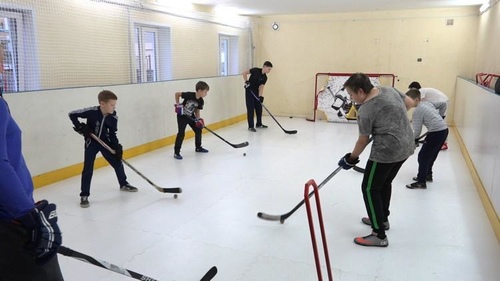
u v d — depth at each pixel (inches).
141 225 120.3
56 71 172.6
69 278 90.3
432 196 146.8
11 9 152.3
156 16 230.5
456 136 265.1
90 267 95.2
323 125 309.1
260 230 116.8
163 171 179.9
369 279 90.7
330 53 330.6
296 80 346.3
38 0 161.5
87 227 118.7
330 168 183.9
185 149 225.6
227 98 302.7
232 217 126.6
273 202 140.1
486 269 95.1
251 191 151.8
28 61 160.4
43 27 164.9
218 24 296.4
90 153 138.1
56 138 163.8
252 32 344.5
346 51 325.4
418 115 148.4
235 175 173.0
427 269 95.2
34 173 155.4
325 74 333.7
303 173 176.1
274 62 351.3
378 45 315.3
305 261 98.7
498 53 190.5
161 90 227.3
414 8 293.0
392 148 99.0
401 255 102.1
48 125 159.9
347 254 102.5
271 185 159.2
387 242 106.6
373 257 101.0
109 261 98.3
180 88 244.4
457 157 208.1
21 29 157.0
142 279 66.0
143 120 214.8
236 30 322.3
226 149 225.0
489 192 129.6
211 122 282.7
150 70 239.5
